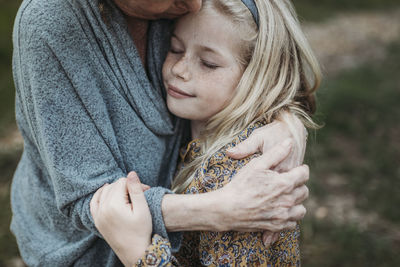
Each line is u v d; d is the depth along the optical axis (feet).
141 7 3.98
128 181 3.90
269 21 4.59
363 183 12.11
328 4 47.70
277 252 4.79
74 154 4.06
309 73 5.29
